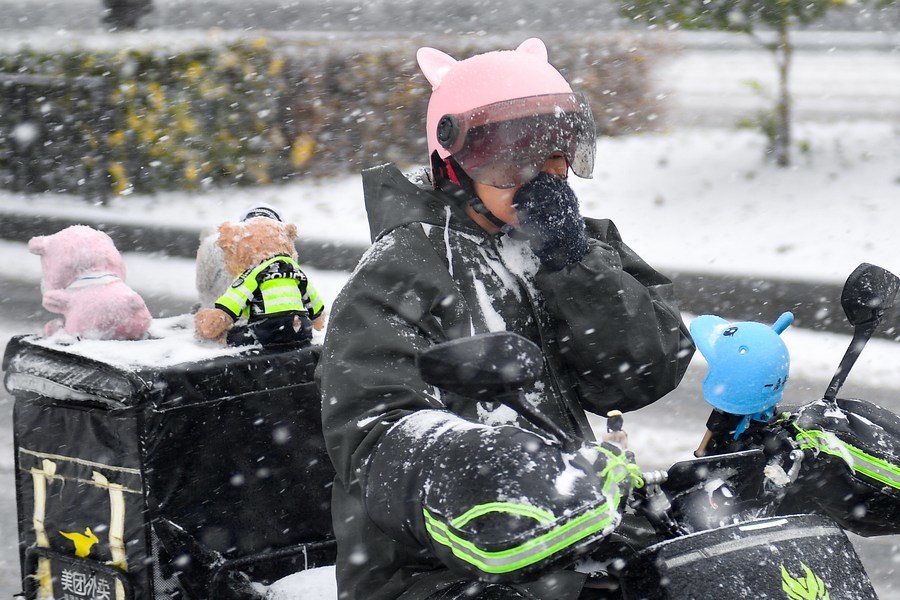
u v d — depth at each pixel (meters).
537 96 5.39
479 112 5.34
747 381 5.41
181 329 8.10
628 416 13.41
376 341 5.02
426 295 5.23
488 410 5.34
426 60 5.75
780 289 17.62
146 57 27.02
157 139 27.09
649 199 23.42
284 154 27.95
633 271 5.93
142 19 38.81
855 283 5.50
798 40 44.12
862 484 5.43
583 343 5.46
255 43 27.53
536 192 5.30
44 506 6.70
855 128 27.84
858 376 14.65
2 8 50.62
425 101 27.70
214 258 8.11
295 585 6.48
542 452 4.21
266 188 27.62
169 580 6.36
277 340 7.34
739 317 17.83
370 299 5.15
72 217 25.31
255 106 27.52
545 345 5.55
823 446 5.32
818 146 25.86
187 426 6.42
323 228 23.25
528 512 4.01
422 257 5.31
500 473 4.11
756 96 33.66
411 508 4.34
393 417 4.80
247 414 6.64
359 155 28.03
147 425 6.26
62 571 6.68
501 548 3.97
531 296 5.54
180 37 29.91
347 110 27.86
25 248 24.53
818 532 4.75
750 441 5.51
